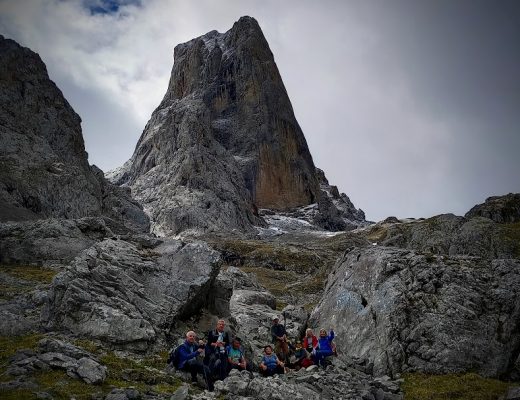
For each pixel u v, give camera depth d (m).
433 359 23.17
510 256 53.62
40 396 13.98
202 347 20.45
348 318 27.69
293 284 65.50
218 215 159.75
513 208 83.31
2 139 71.62
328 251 105.19
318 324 29.62
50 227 41.16
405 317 25.11
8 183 63.34
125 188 114.50
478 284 26.28
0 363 16.36
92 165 103.06
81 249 40.34
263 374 21.78
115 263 24.12
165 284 24.12
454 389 20.34
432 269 27.50
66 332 20.69
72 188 72.25
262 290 42.84
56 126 86.56
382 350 24.11
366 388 20.03
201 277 24.97
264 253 94.88
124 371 17.58
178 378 18.66
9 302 23.81
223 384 17.97
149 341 21.05
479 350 23.23
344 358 24.17
